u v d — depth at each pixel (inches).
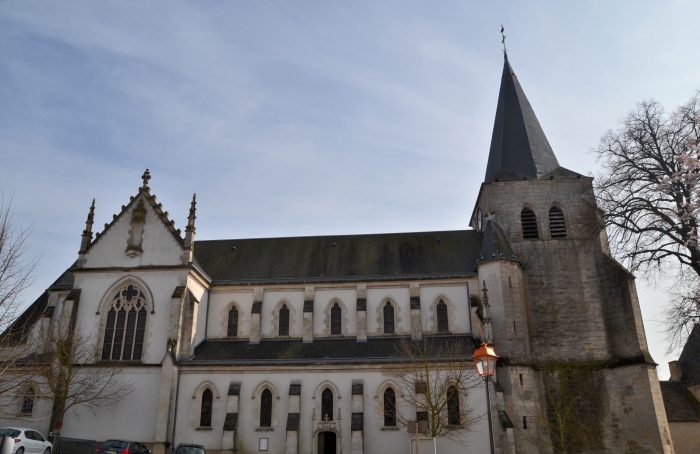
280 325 2101.4
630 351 1899.6
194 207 2080.5
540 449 1813.5
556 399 1878.7
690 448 2413.9
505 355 1866.4
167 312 1934.1
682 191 1542.8
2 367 1216.8
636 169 1674.5
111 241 2032.5
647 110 1674.5
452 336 2005.4
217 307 2138.3
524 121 2431.1
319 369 1834.4
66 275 2187.5
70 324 1905.8
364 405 1786.4
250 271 2234.3
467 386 1761.8
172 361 1827.0
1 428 1544.0
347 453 1743.4
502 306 1929.1
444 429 1700.3
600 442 1823.3
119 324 1955.0
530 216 2201.0
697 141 1539.1
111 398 1827.0
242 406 1813.5
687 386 2618.1
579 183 2213.3
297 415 1770.4
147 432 1787.6
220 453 1759.4
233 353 1956.2
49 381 1670.8
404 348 1836.9
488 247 2050.9
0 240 1114.1
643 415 1797.5
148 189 2096.5
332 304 2105.1
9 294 1101.1
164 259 1990.7
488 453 1689.2
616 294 1983.3
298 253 2324.1
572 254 2107.5
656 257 1566.2
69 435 1793.8
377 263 2206.0
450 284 2089.1
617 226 1648.6
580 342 1980.8
